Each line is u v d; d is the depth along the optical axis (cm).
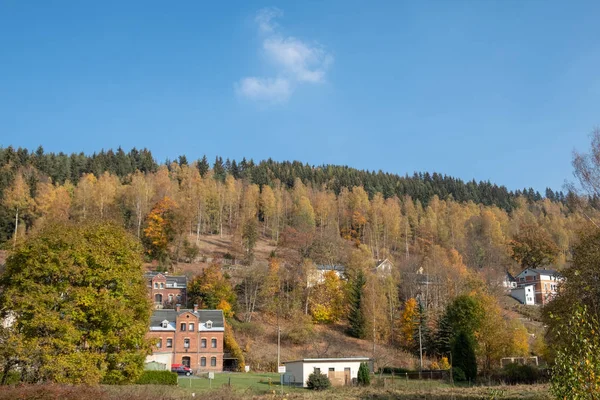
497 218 15612
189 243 11438
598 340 1321
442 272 9375
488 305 6675
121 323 3400
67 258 3328
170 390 3659
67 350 3147
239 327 8056
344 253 11888
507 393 3716
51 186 12088
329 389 4459
